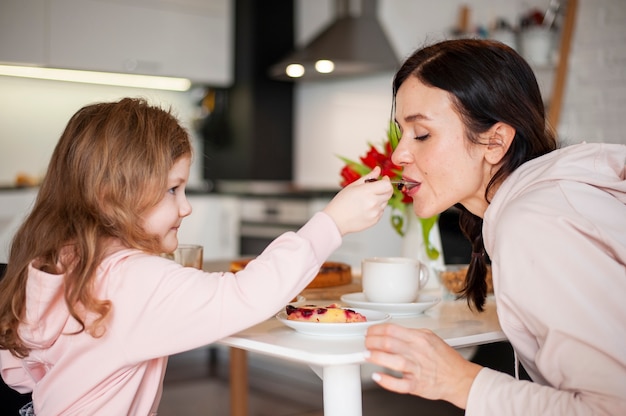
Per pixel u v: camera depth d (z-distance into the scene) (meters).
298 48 5.14
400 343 1.08
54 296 1.18
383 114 4.60
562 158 1.15
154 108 1.32
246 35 4.95
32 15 4.18
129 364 1.17
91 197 1.21
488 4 3.88
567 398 1.01
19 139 4.52
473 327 1.31
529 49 3.55
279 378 3.80
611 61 3.22
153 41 4.61
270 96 5.06
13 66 4.34
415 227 1.81
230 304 1.12
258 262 1.17
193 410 3.24
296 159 5.23
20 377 1.40
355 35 4.27
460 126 1.23
